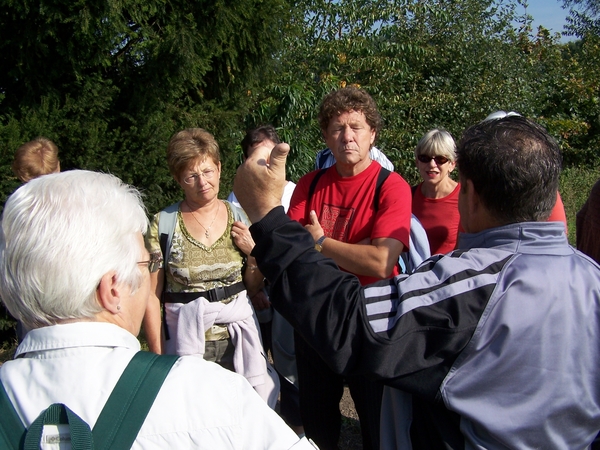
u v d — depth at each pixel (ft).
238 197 4.51
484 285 3.98
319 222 8.06
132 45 15.43
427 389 3.92
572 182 35.29
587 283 4.09
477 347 3.86
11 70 13.89
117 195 3.56
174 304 8.30
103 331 3.29
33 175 10.46
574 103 45.75
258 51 18.93
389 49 28.73
